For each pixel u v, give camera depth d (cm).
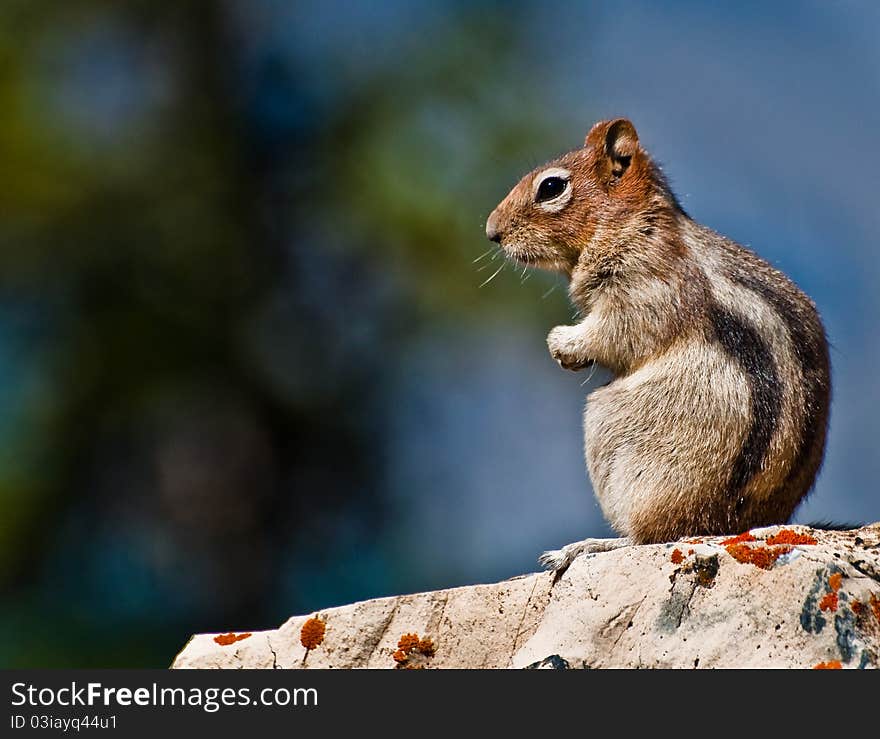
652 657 790
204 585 2194
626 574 815
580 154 1050
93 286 2330
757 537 831
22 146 2417
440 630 849
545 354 2284
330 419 2267
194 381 2258
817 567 777
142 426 2222
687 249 981
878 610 772
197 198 2403
